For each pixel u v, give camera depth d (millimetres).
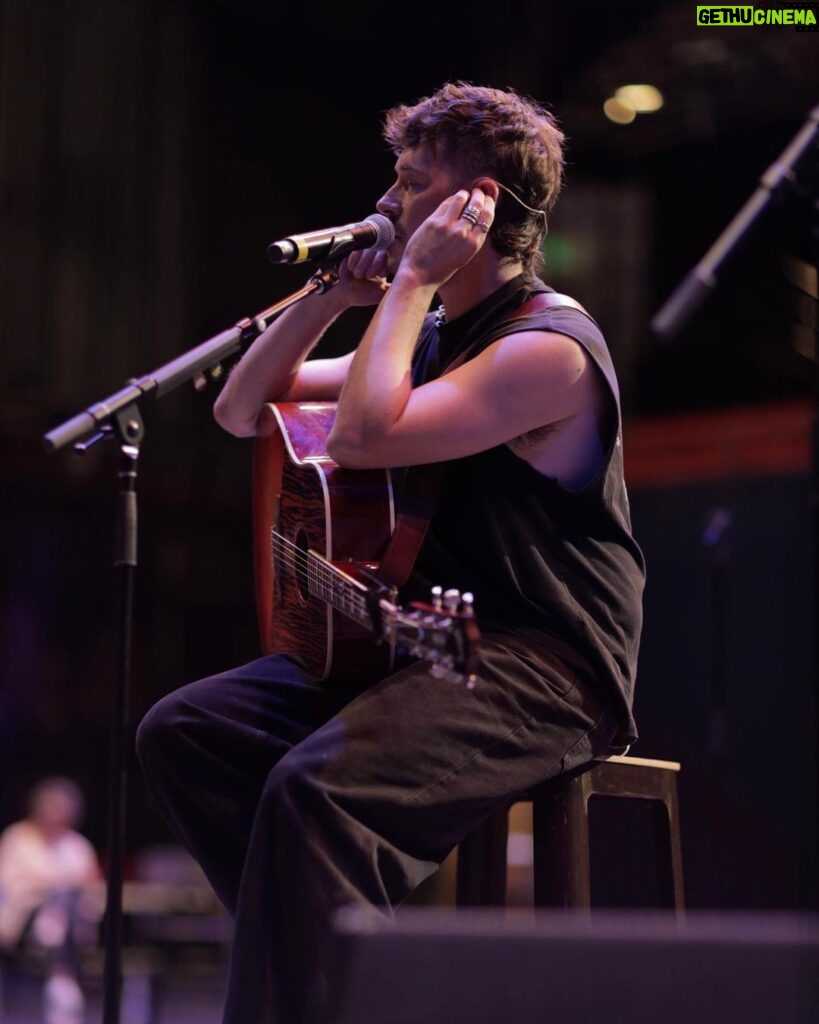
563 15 9023
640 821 2770
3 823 10125
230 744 2314
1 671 10188
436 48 10125
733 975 1537
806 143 2881
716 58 8211
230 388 2693
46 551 10414
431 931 1502
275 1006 2002
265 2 10516
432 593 2094
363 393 2182
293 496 2443
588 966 1521
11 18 9500
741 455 8125
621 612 2305
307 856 2008
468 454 2215
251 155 11062
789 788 6148
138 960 5609
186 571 11148
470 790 2139
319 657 2359
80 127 9852
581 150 9398
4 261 9508
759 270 9750
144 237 10219
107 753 10664
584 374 2250
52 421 10070
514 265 2430
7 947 6293
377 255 2463
